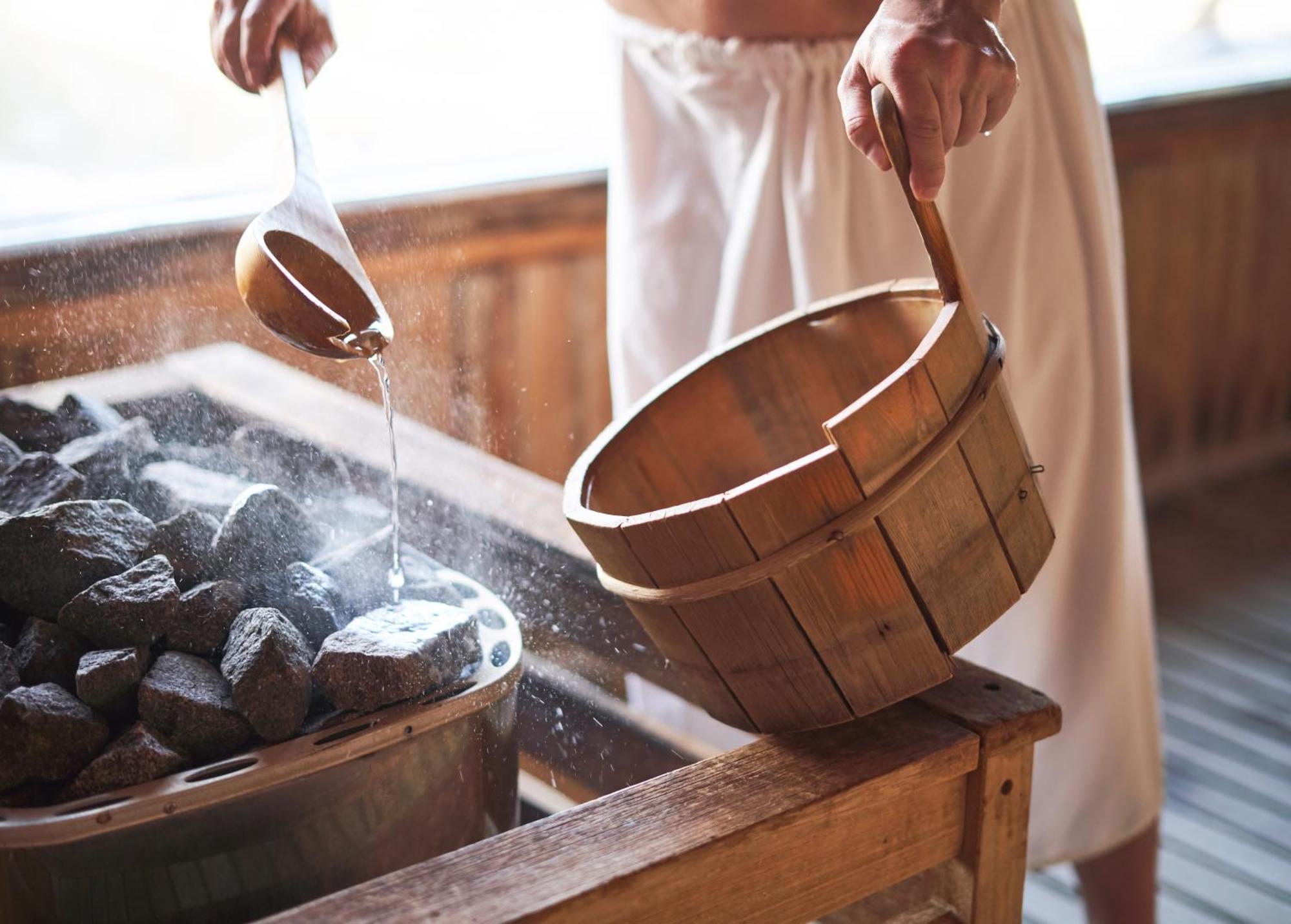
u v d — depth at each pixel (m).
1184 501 3.04
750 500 0.66
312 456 1.11
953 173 1.13
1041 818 1.30
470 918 0.60
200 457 1.09
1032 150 1.14
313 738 0.69
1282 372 3.18
